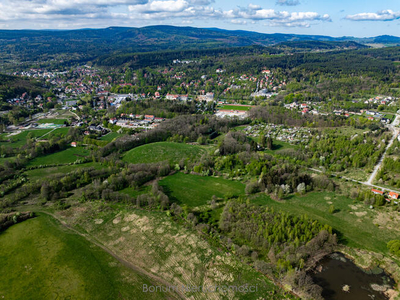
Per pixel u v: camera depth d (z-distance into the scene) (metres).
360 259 107.06
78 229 126.19
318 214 134.50
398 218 128.25
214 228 125.12
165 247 114.25
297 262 102.19
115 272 102.38
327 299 91.62
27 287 95.88
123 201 147.50
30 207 143.50
